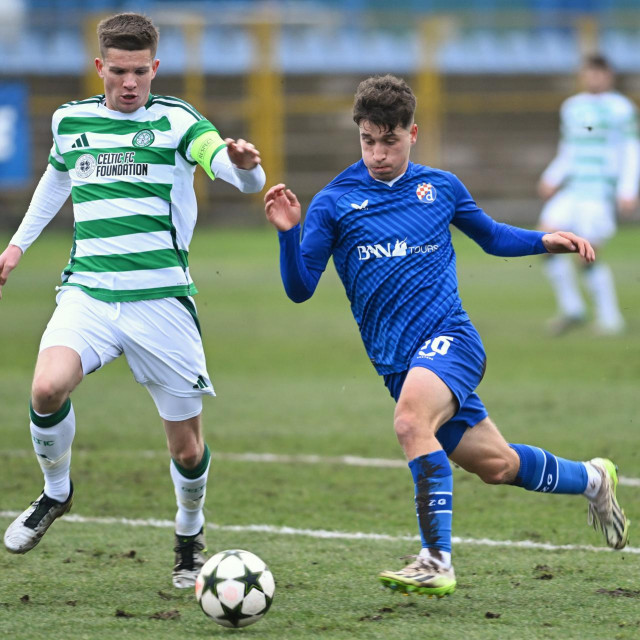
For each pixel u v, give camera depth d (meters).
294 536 19.02
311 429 28.36
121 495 21.86
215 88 86.19
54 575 16.38
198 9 96.69
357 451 25.95
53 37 85.44
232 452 25.77
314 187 87.44
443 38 88.94
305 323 47.34
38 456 15.57
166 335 15.91
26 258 67.69
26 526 15.64
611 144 43.34
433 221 15.83
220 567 13.63
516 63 90.44
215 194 86.38
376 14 89.75
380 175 15.80
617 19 91.25
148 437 27.23
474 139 88.38
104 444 26.42
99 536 18.88
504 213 88.31
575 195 43.84
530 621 14.10
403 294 15.59
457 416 15.48
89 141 16.02
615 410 30.06
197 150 15.62
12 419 29.17
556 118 88.75
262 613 13.59
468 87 88.12
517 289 58.03
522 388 33.34
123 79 15.69
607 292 44.50
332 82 87.06
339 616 14.35
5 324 46.16
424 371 14.90
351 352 40.56
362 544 18.48
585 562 17.25
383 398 32.62
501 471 15.90
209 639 13.30
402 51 89.00
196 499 16.20
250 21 85.94
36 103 82.44
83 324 15.72
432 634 13.47
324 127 87.19
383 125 15.28
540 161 88.81
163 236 15.97
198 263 66.25
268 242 75.81
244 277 60.88
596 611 14.58
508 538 18.88
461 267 67.44
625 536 17.00
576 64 90.94
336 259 16.14
